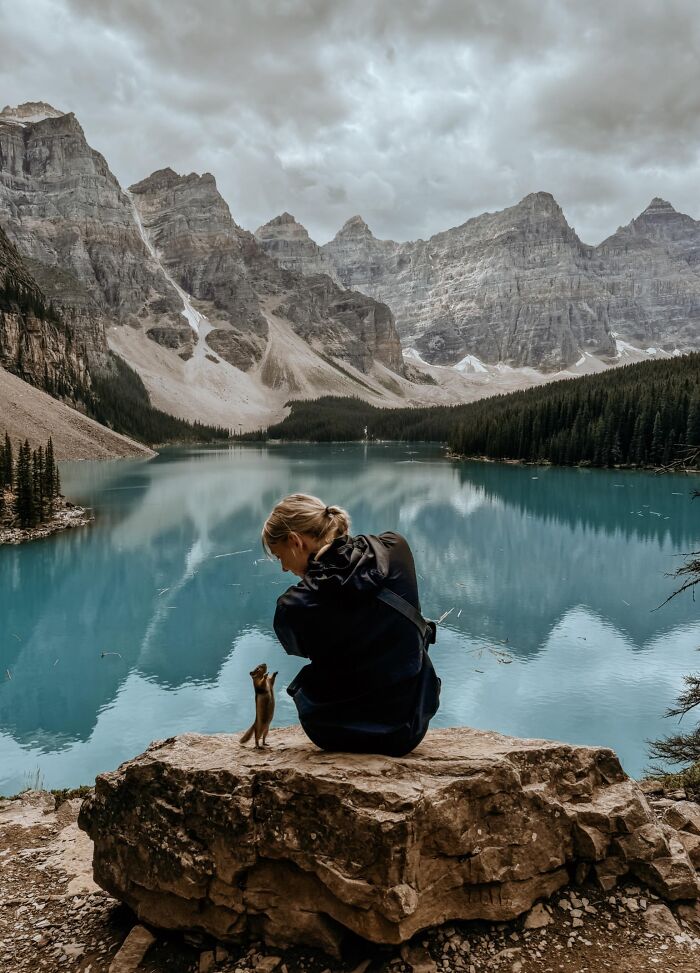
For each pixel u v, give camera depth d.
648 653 26.78
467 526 59.62
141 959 4.14
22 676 24.70
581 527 59.19
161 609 34.03
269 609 34.06
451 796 3.85
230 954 4.03
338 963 3.77
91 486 88.19
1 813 7.84
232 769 4.15
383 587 3.71
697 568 10.39
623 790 4.48
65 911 4.86
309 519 3.81
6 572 41.62
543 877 4.06
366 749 4.10
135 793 4.45
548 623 31.16
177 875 4.14
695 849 4.54
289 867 3.95
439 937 3.83
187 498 77.81
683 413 109.62
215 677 24.56
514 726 19.83
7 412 117.75
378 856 3.65
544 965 3.62
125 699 22.45
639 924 3.89
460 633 29.55
